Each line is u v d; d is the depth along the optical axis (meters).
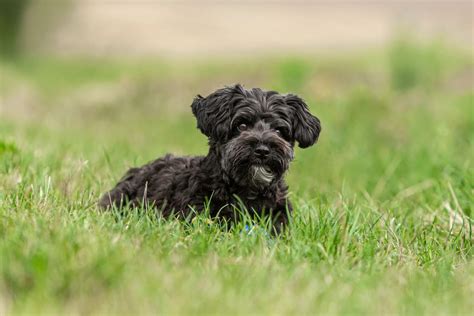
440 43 28.78
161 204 9.61
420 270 8.11
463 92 26.75
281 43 46.50
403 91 25.25
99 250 6.92
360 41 46.31
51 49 48.25
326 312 6.28
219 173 9.23
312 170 14.37
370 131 18.62
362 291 6.90
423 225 10.27
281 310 6.21
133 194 10.32
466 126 19.05
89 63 42.31
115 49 46.38
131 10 57.50
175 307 6.07
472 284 7.46
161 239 7.86
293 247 8.00
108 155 13.09
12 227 7.64
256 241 8.02
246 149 8.91
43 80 35.03
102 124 24.27
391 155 15.48
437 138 15.97
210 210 9.16
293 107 9.66
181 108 26.64
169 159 10.49
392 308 6.52
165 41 48.44
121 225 8.12
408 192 12.52
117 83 32.56
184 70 34.72
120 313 6.03
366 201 11.28
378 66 31.56
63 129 21.33
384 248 8.70
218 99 9.41
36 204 8.95
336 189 12.31
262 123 9.23
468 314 6.67
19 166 11.36
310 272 7.24
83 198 9.80
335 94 23.20
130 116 25.91
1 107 25.25
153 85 30.39
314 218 9.11
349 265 7.86
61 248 6.80
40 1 48.19
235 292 6.54
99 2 58.94
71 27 50.97
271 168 9.06
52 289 6.28
